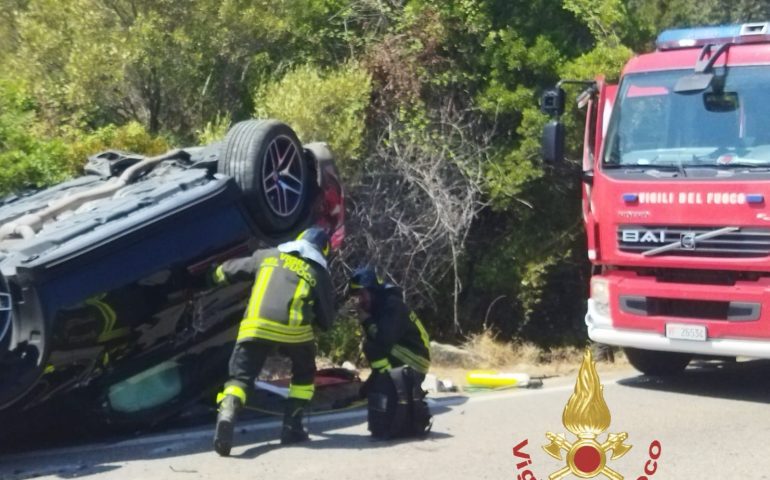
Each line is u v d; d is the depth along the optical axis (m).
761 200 8.97
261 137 8.33
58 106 12.00
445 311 13.55
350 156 12.02
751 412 9.01
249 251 8.34
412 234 12.80
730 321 9.20
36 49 11.91
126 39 11.83
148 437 8.28
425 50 13.18
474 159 13.21
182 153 8.80
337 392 9.52
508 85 13.38
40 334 6.96
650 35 14.84
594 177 9.94
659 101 9.73
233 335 8.71
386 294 8.11
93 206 7.96
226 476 6.96
